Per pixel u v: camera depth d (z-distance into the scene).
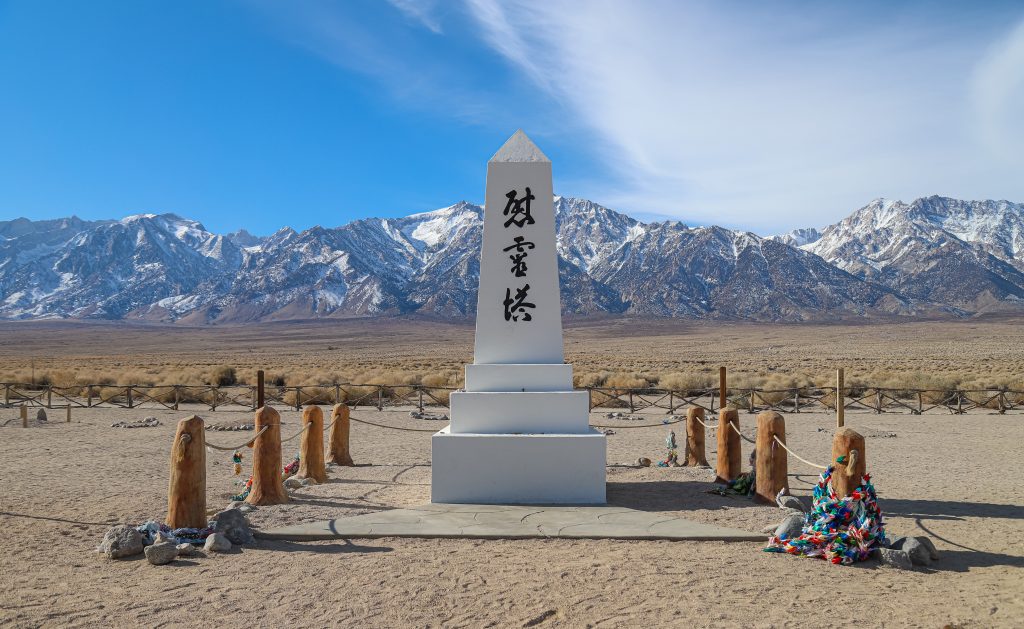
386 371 44.66
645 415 23.83
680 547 8.05
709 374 38.62
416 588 6.61
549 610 6.07
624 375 38.25
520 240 10.95
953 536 8.67
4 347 131.00
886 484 12.04
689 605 6.20
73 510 9.69
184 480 8.35
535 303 10.90
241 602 6.26
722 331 187.50
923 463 14.27
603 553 7.77
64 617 5.92
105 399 27.98
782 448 10.13
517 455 10.09
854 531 7.64
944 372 43.16
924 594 6.55
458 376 37.94
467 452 10.09
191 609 6.10
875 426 20.78
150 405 26.52
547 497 10.05
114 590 6.58
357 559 7.51
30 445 16.38
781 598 6.40
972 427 20.53
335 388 28.28
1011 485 11.95
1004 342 107.12
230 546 7.88
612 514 9.41
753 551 7.91
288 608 6.12
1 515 9.40
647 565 7.31
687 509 9.79
